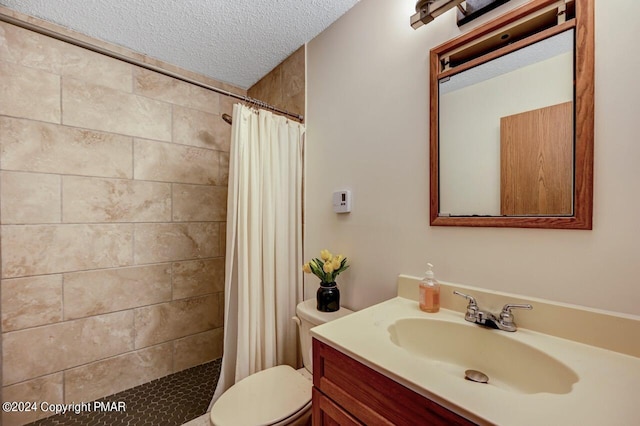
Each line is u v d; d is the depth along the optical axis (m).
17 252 1.37
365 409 0.69
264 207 1.51
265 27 1.52
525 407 0.51
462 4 0.98
